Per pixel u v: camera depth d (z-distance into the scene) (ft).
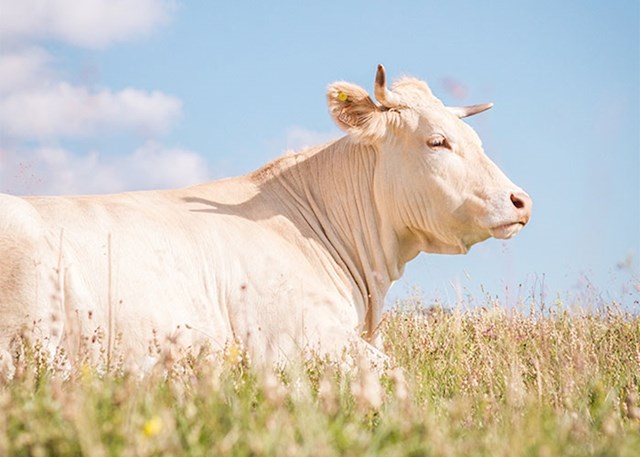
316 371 28.14
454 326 38.60
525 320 38.88
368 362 31.19
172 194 36.24
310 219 37.91
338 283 37.17
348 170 38.86
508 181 37.42
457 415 21.17
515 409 22.91
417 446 17.69
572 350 31.71
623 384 30.25
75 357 28.78
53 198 32.86
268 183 38.17
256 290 34.27
